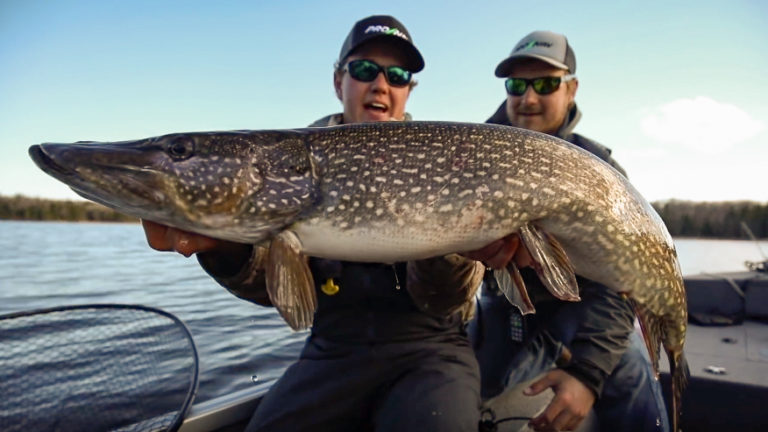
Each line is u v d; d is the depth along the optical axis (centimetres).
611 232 58
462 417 57
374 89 86
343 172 54
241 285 64
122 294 264
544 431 63
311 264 69
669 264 63
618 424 73
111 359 73
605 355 66
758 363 84
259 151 54
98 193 51
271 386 77
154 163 52
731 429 74
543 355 79
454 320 71
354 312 67
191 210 53
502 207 53
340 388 64
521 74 105
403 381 63
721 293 118
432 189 53
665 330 66
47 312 70
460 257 59
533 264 54
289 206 54
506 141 55
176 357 74
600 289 73
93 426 61
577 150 58
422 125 56
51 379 70
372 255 55
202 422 66
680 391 65
